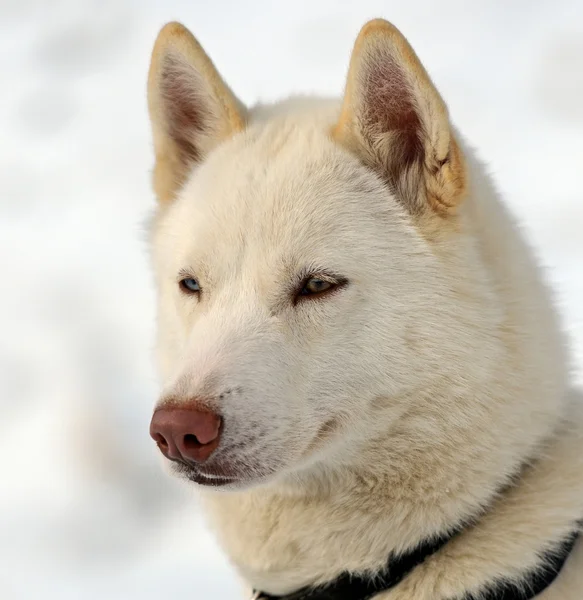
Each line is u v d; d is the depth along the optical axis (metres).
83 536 10.66
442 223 6.15
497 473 5.93
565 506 5.94
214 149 6.93
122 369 13.58
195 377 5.79
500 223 6.42
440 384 5.99
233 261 6.23
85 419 11.96
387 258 6.15
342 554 6.10
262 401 5.84
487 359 5.94
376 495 6.07
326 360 6.05
